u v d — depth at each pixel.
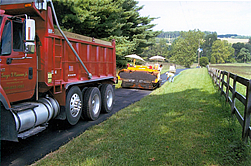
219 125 6.10
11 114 4.18
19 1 4.94
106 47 8.76
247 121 4.81
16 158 4.43
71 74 6.55
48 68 5.39
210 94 11.41
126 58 30.44
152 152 4.53
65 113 6.02
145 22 37.16
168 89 14.52
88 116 7.16
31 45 4.55
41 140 5.45
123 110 8.43
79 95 6.80
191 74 30.62
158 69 17.92
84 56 7.23
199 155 4.38
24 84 4.86
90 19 17.05
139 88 16.36
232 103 6.78
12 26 4.46
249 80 4.88
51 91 5.83
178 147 4.77
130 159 4.23
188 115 7.31
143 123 6.49
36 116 4.93
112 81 9.36
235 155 4.30
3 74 4.28
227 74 8.92
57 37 5.70
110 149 4.71
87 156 4.37
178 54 106.12
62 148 4.88
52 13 5.77
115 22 21.81
